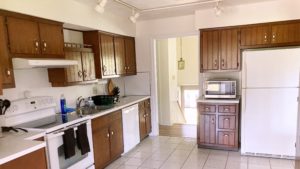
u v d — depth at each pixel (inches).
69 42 131.7
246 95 132.9
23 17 90.9
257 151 134.6
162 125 215.8
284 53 123.4
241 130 138.3
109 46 148.6
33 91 109.2
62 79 114.7
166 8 141.7
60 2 108.0
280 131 128.6
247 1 133.0
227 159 133.3
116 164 132.3
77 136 103.1
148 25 177.3
